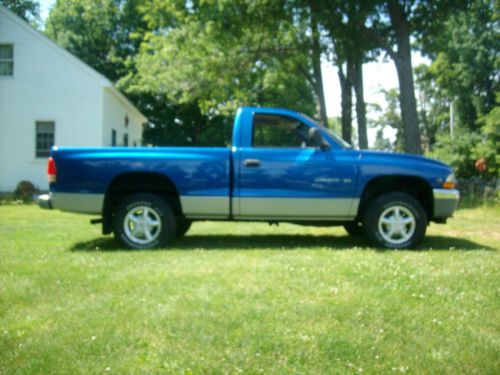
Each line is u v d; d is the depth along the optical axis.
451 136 22.80
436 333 3.64
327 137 7.18
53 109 19.62
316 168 7.01
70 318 3.87
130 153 6.98
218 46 20.02
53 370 3.02
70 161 6.98
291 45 20.64
